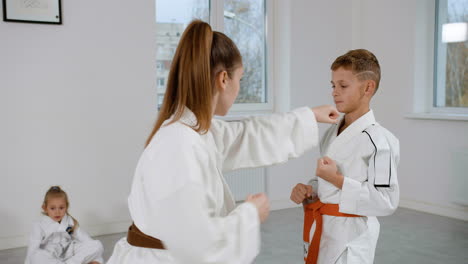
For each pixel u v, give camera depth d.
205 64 0.98
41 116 3.33
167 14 4.18
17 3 3.18
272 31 4.57
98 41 3.45
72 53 3.38
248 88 4.57
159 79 4.21
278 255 3.05
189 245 0.84
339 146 1.55
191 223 0.84
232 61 1.03
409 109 4.32
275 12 4.55
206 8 4.35
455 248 3.18
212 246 0.85
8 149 3.25
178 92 1.02
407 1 4.28
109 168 3.55
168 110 1.04
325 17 4.57
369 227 1.49
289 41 4.42
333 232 1.49
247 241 0.89
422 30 4.26
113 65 3.51
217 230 0.86
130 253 1.00
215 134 1.24
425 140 4.19
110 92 3.52
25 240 3.33
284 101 4.54
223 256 0.86
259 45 4.60
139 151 3.64
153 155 0.93
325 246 1.51
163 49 4.20
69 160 3.43
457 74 4.11
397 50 4.41
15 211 3.29
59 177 3.41
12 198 3.28
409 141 4.34
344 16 4.68
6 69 3.21
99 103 3.49
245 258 0.89
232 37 4.45
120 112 3.56
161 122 1.04
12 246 3.29
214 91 1.03
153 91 3.66
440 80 4.26
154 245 0.96
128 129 3.59
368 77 1.52
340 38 4.67
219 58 1.01
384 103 4.57
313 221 1.60
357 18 4.75
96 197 3.52
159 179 0.89
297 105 4.49
